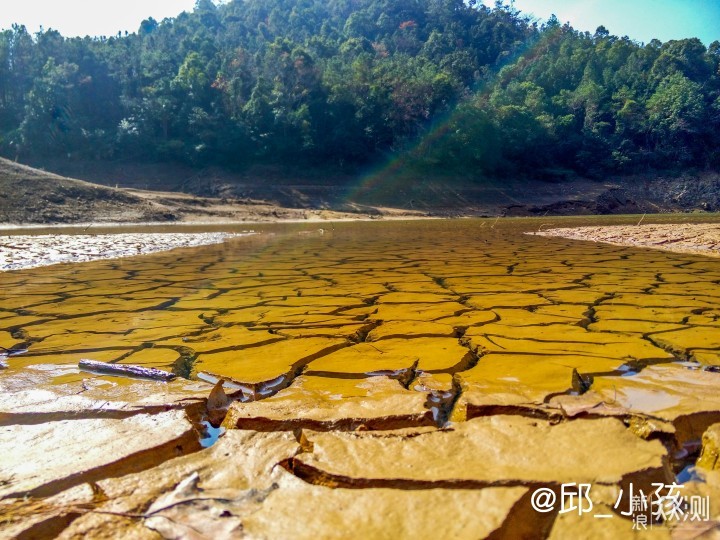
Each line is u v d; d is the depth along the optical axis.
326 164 41.31
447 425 2.11
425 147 42.62
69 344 3.35
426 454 1.72
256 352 3.14
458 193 39.25
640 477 1.57
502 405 2.15
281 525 1.35
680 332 3.47
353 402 2.25
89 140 38.00
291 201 33.38
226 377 2.68
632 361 2.86
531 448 1.75
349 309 4.38
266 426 2.05
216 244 11.91
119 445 1.83
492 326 3.73
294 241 12.97
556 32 74.25
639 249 10.16
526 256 8.85
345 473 1.59
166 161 38.44
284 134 40.41
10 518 1.38
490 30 84.69
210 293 5.20
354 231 17.95
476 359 2.98
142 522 1.38
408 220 28.94
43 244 10.98
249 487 1.55
